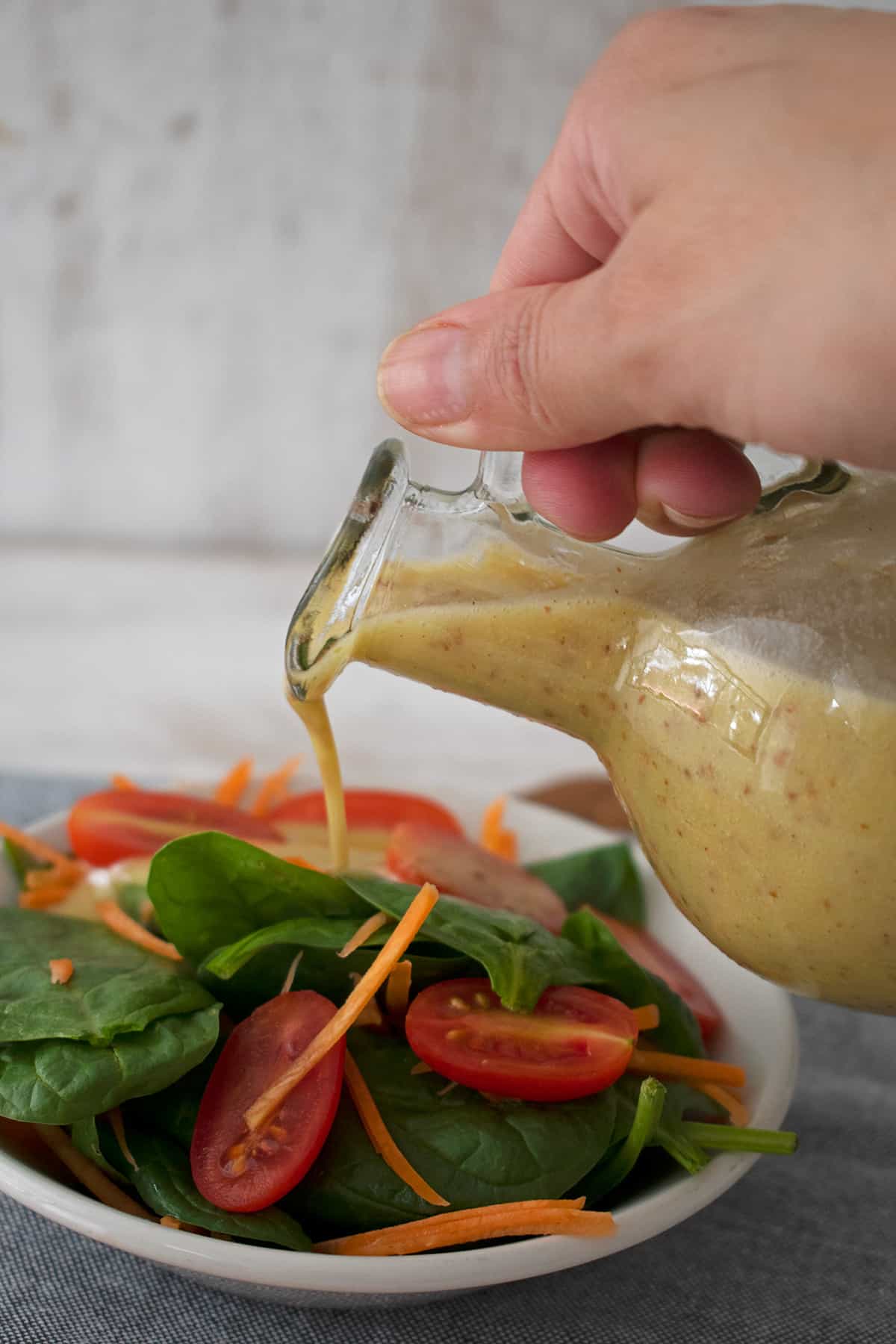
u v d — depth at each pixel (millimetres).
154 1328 297
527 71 706
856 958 264
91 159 718
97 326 765
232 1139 295
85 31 687
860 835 254
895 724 253
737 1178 301
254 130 714
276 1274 266
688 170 235
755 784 260
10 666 645
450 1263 270
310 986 326
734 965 363
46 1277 306
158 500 816
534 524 283
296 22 689
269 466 808
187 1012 307
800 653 258
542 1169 295
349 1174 294
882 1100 383
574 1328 305
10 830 376
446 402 259
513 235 298
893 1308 317
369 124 715
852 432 236
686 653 267
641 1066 328
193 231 739
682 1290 317
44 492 812
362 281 757
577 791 485
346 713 646
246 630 718
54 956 322
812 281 226
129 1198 297
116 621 710
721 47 239
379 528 276
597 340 242
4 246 740
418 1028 310
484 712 667
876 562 261
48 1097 286
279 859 322
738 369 234
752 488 277
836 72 231
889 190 222
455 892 354
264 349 773
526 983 317
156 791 409
